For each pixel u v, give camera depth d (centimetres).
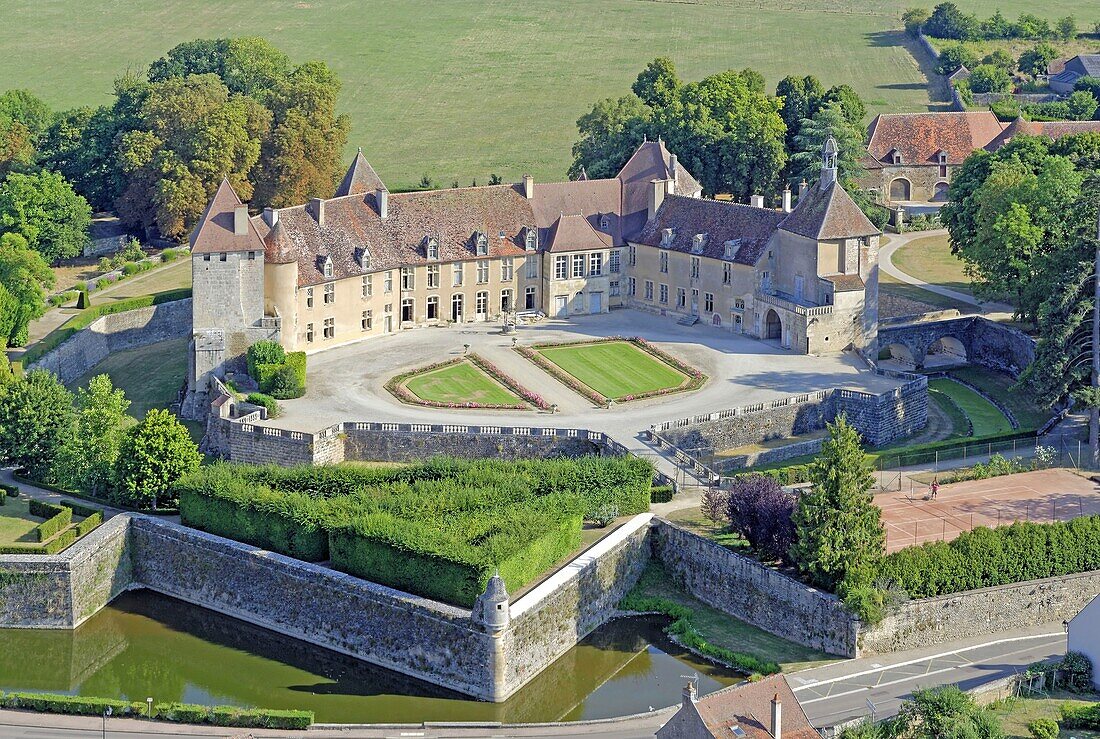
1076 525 19525
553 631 18862
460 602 18525
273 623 19775
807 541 18738
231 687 18450
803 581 18950
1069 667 17350
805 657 18488
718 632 19225
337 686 18488
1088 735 16088
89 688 18438
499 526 19362
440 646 18425
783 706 14750
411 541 18888
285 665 18988
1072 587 19250
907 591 18588
